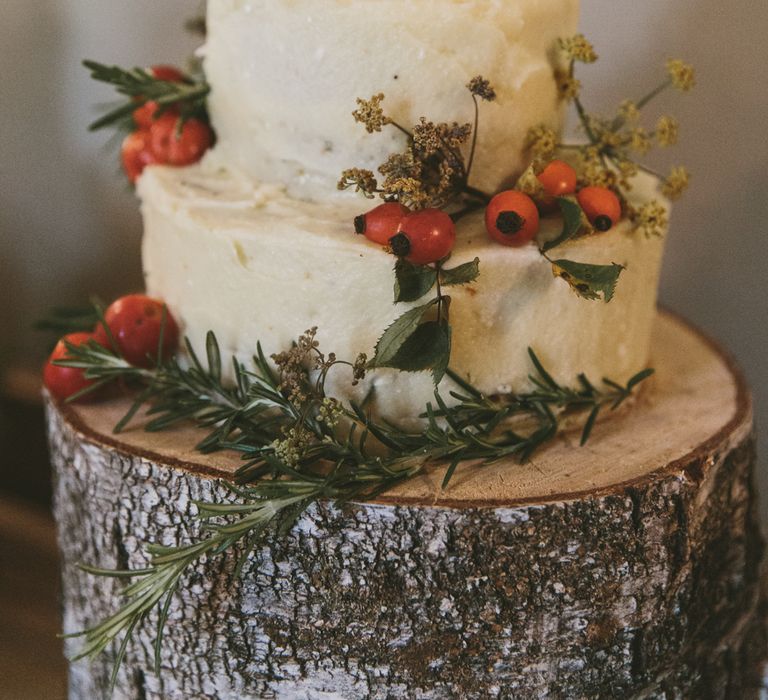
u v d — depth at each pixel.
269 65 1.08
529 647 1.02
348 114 1.06
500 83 1.07
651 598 1.04
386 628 1.01
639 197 1.22
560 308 1.07
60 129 1.92
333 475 0.97
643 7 1.61
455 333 1.04
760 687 1.38
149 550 0.97
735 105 1.62
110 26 1.84
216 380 1.10
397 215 0.99
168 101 1.21
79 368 1.17
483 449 1.05
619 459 1.07
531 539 0.98
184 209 1.10
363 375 0.98
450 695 1.04
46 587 1.81
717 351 1.41
